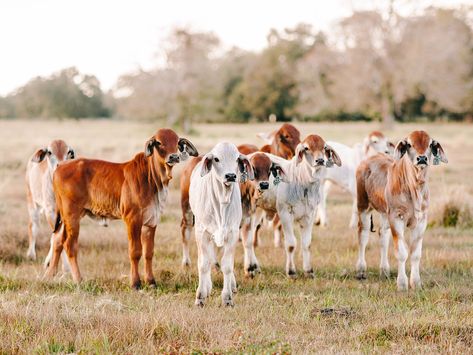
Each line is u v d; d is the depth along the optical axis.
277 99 72.62
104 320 6.91
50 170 10.27
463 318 7.09
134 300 8.16
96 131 53.34
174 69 63.81
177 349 6.18
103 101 93.19
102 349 6.14
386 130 51.66
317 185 9.67
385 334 6.66
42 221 13.77
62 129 56.47
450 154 29.42
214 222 7.88
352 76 56.50
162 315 7.12
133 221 8.96
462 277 9.44
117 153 25.81
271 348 6.03
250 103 73.94
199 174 8.35
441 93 55.34
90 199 9.28
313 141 9.34
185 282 9.28
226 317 7.29
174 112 63.69
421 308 7.61
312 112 63.66
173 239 12.34
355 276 9.86
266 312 7.56
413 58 54.56
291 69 72.94
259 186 8.70
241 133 50.84
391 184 8.97
